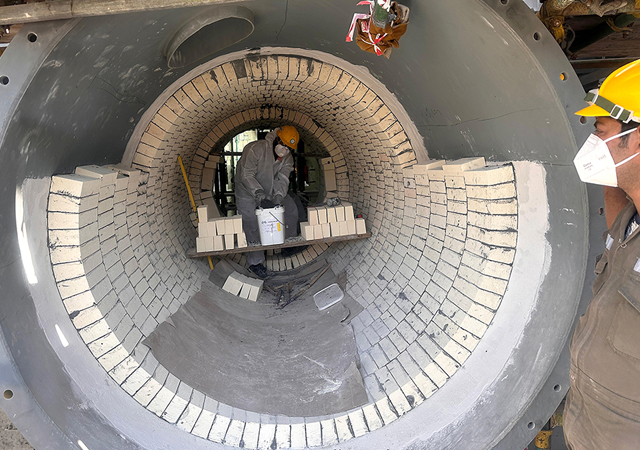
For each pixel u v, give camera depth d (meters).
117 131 3.63
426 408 3.12
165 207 5.27
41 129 2.39
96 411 2.65
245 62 4.08
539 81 2.31
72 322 2.78
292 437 3.16
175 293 4.39
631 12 2.64
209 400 3.26
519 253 2.87
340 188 7.60
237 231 5.80
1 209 2.16
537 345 2.75
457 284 3.39
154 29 2.63
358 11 2.79
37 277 2.53
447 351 3.19
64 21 2.06
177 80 4.00
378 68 3.82
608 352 1.66
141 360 3.07
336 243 7.06
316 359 3.96
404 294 4.19
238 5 2.76
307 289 5.96
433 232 4.02
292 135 6.27
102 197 3.14
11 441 2.94
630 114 1.52
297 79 4.31
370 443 3.10
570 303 2.59
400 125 4.34
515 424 2.79
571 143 2.36
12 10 1.96
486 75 2.64
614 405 1.68
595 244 2.48
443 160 4.03
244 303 5.36
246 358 3.97
